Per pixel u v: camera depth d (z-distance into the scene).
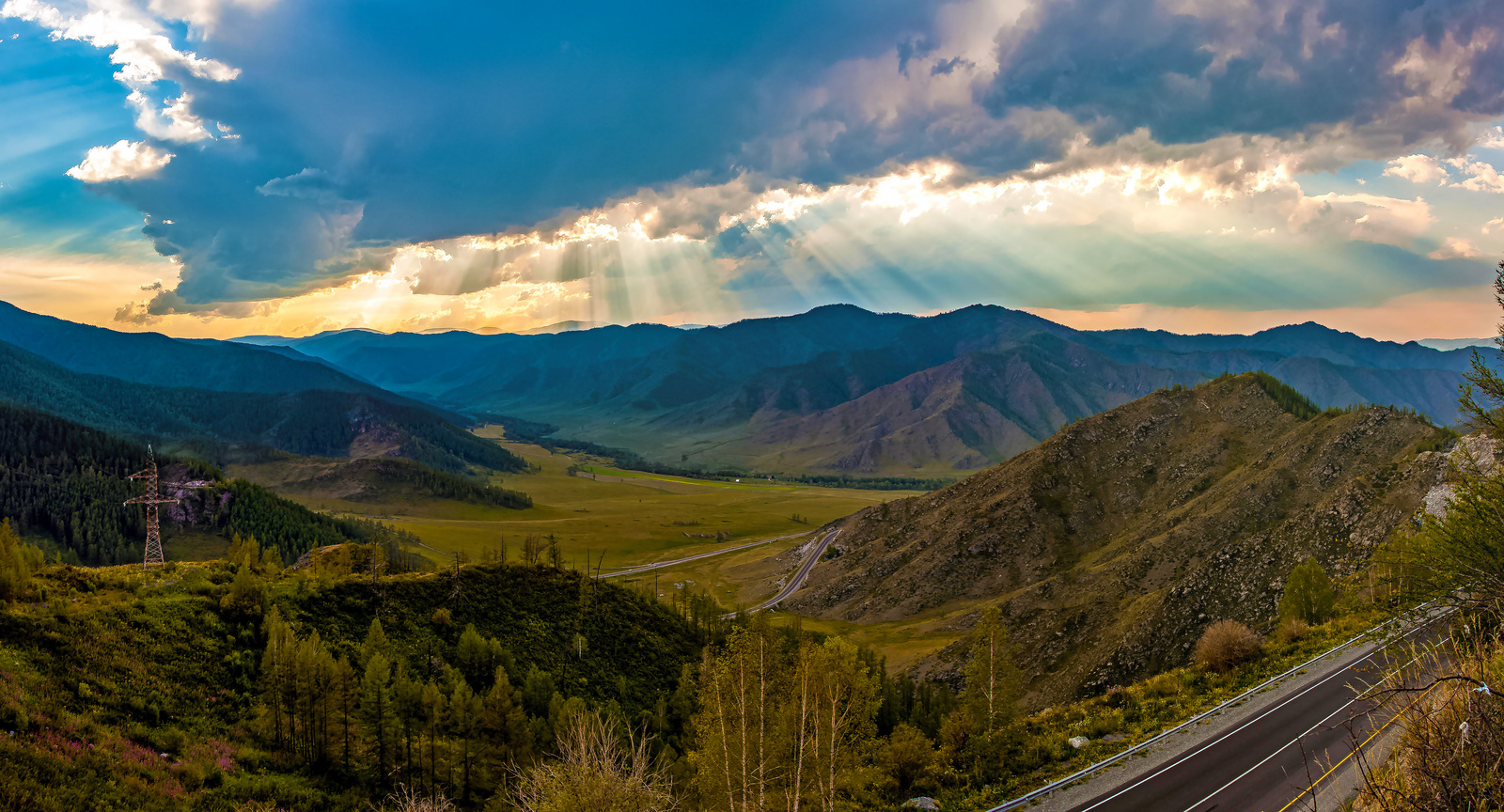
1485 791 15.87
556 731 75.19
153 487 125.88
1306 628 70.19
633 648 125.69
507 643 114.19
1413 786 17.38
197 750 67.00
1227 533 155.62
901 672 153.00
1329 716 50.12
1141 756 49.38
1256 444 199.00
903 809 47.56
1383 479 138.38
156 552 121.88
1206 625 126.44
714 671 47.47
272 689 75.31
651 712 103.50
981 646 61.31
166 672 77.50
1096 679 125.12
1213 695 58.16
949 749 54.22
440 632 111.19
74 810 51.75
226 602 92.50
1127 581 154.38
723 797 42.41
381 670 76.06
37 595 82.12
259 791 64.12
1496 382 27.59
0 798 49.50
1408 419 161.75
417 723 77.88
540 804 36.78
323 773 72.06
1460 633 23.92
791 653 51.06
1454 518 28.30
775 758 42.03
